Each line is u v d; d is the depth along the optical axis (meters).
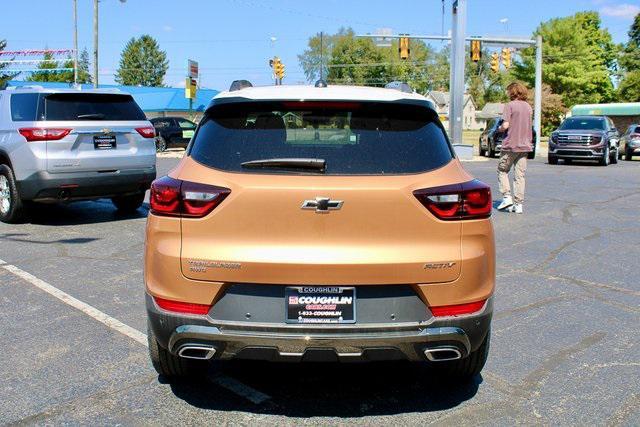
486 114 105.50
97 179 8.76
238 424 3.36
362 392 3.78
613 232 8.80
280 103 3.42
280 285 3.11
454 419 3.43
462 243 3.21
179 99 51.47
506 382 3.92
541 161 25.23
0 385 3.81
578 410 3.54
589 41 75.38
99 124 8.77
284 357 3.16
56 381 3.87
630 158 28.72
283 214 3.10
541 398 3.70
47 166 8.38
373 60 100.81
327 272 3.08
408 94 3.56
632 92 72.62
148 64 121.62
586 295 5.80
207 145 3.35
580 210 10.76
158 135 28.59
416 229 3.15
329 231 3.10
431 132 3.45
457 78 25.81
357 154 3.25
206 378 3.96
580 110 49.22
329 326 3.10
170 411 3.50
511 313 5.28
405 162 3.26
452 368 3.74
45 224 9.11
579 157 22.22
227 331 3.12
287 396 3.71
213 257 3.11
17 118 8.73
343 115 3.40
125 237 8.19
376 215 3.12
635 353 4.40
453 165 3.38
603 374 4.04
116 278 6.23
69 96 8.70
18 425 3.32
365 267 3.09
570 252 7.56
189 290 3.15
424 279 3.14
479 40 30.17
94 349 4.39
